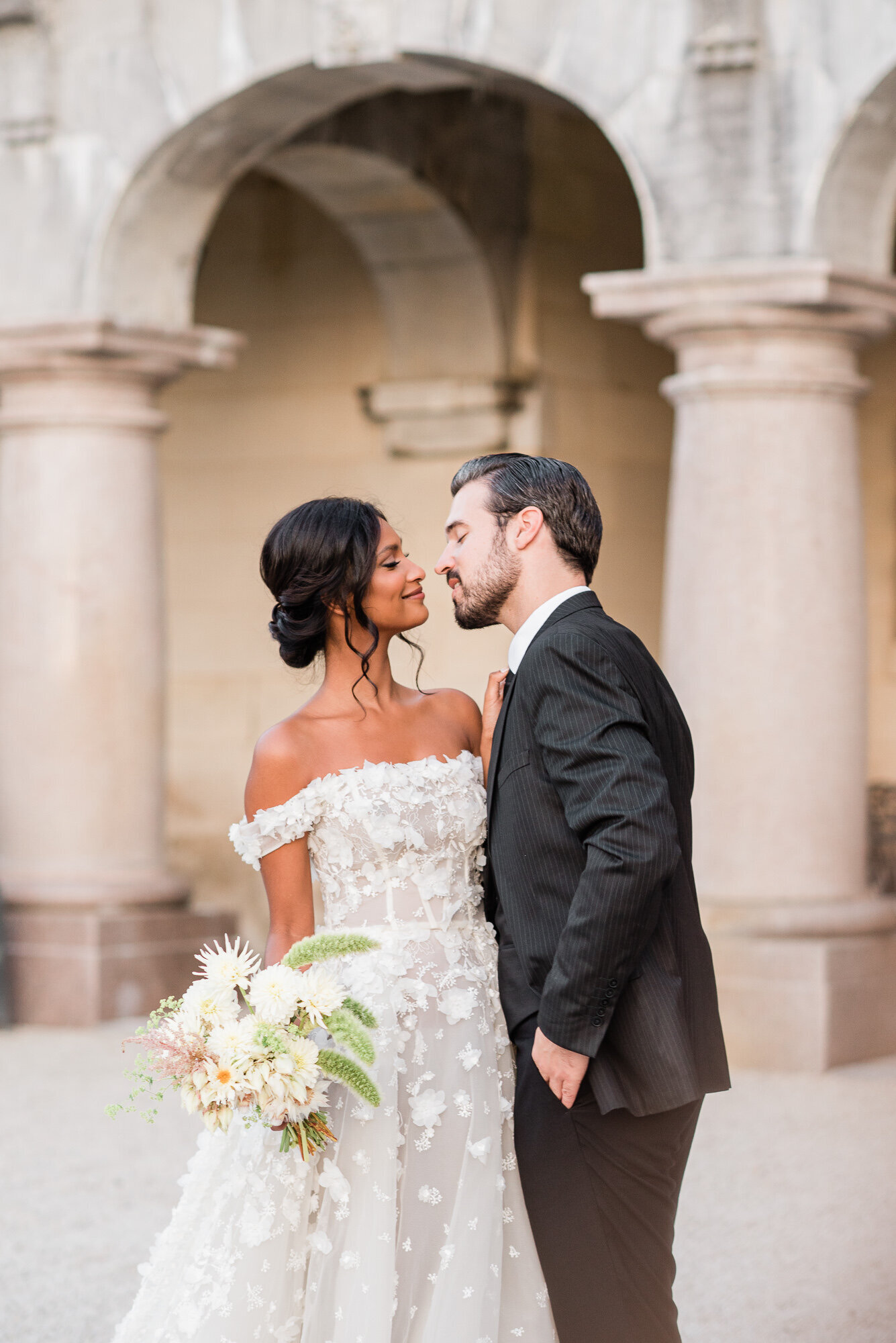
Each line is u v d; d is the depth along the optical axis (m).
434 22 8.00
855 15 7.30
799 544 7.68
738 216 7.56
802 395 7.70
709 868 7.75
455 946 3.41
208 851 11.49
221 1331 3.20
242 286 11.44
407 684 10.64
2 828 9.23
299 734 3.45
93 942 8.93
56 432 9.11
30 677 9.12
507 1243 3.31
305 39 8.25
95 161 8.89
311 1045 3.08
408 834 3.38
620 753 2.99
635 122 7.73
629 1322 3.14
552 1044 3.08
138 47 8.74
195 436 11.60
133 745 9.20
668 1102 3.05
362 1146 3.21
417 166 9.82
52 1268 5.23
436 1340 3.18
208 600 11.55
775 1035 7.62
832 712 7.71
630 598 11.00
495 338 10.40
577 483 3.37
